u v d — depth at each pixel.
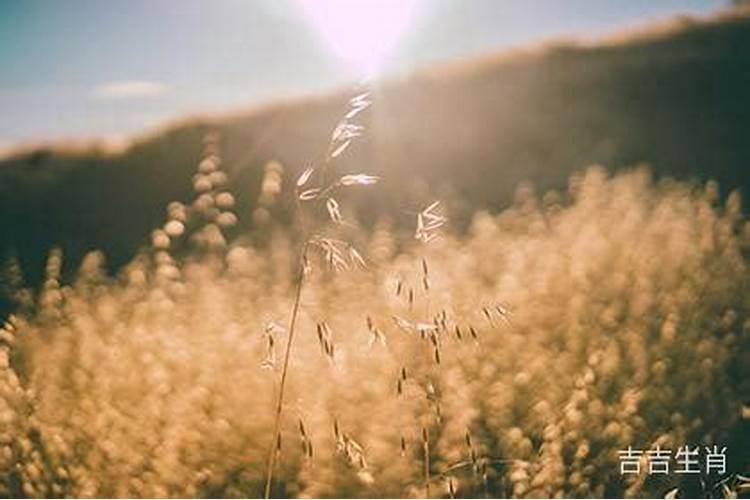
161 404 6.91
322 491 6.16
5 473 6.27
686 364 7.61
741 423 7.08
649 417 6.87
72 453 6.42
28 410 6.89
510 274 9.26
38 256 23.08
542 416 6.63
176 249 11.60
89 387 7.24
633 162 23.72
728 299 9.06
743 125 25.53
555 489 5.95
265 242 14.08
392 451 6.31
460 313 7.66
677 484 6.27
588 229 10.45
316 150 26.22
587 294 8.93
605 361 7.29
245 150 26.98
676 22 31.64
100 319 9.04
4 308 10.88
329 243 4.12
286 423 6.74
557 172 23.39
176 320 8.84
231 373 7.36
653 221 11.15
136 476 6.36
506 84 28.55
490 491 6.11
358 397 6.94
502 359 7.39
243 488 6.50
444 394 6.67
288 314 7.85
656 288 9.15
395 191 21.88
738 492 5.65
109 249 23.44
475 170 24.11
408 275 8.46
